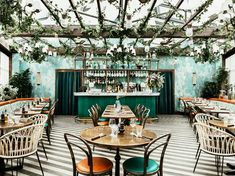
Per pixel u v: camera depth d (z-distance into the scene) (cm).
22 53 938
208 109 716
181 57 1212
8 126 385
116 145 268
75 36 842
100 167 279
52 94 1190
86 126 833
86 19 823
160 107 1215
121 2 614
